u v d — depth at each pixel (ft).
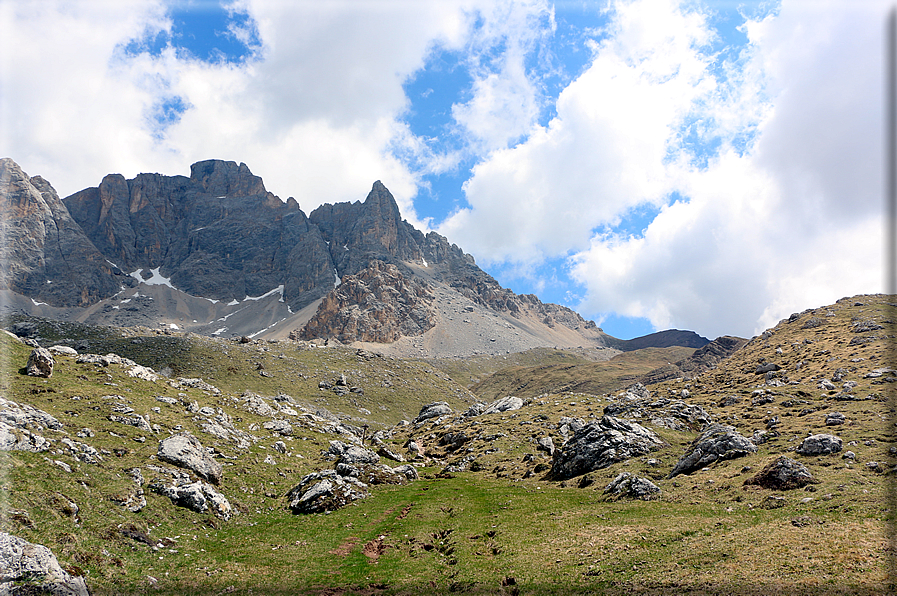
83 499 134.31
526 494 212.64
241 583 118.73
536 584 110.32
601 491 202.69
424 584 118.21
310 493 198.39
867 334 374.63
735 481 170.81
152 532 138.10
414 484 252.83
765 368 389.80
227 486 193.06
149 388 267.59
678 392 408.05
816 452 180.55
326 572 128.57
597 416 361.10
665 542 124.36
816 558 98.68
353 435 385.29
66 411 195.31
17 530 108.88
